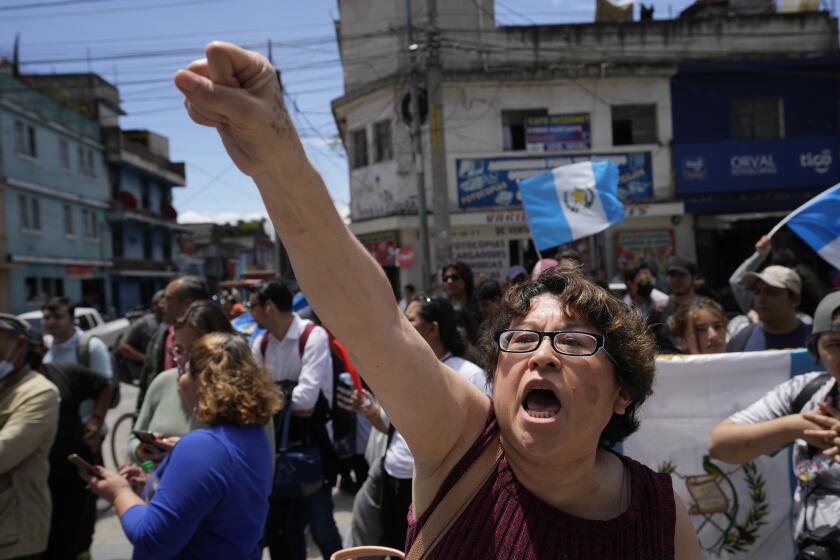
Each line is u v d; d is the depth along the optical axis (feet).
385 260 62.49
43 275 89.30
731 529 10.07
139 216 114.62
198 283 15.28
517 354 4.49
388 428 10.79
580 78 59.72
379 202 62.90
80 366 14.34
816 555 6.74
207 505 7.63
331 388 13.03
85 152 101.86
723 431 8.42
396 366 4.12
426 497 4.68
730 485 10.11
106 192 108.47
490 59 61.82
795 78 61.41
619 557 4.41
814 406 8.05
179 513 7.50
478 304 18.51
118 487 8.20
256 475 8.19
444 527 4.53
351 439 14.30
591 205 19.76
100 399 14.51
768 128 61.93
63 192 93.71
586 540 4.37
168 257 136.67
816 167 61.11
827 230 11.52
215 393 8.18
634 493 4.76
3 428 10.14
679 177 60.44
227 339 8.69
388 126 62.18
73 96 111.65
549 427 4.24
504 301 4.92
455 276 20.07
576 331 4.45
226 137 3.33
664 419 10.28
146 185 125.59
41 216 88.84
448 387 4.48
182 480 7.63
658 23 62.80
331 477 12.72
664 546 4.59
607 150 60.13
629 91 60.44
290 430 12.48
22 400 10.28
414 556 4.61
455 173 59.47
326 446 12.68
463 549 4.38
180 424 10.21
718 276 63.57
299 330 13.20
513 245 60.23
